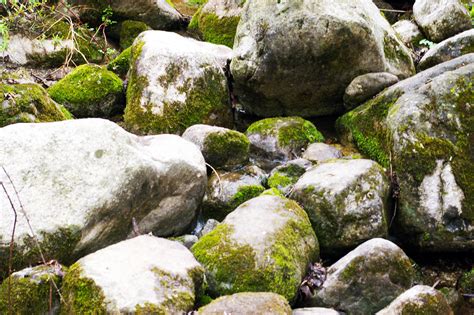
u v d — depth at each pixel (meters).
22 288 3.07
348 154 5.43
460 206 4.20
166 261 3.18
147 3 8.09
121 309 2.74
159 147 4.12
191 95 5.62
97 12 7.79
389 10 8.70
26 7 7.11
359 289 3.55
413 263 4.25
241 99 6.31
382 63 5.79
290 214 3.94
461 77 4.66
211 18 8.20
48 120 5.04
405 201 4.39
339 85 5.88
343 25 5.42
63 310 3.03
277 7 5.65
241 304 2.98
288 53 5.59
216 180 4.79
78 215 3.46
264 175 5.05
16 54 6.80
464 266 4.27
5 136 3.69
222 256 3.51
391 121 4.79
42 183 3.54
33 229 3.39
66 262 3.47
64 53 7.13
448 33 6.98
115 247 3.28
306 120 5.86
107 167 3.62
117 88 5.98
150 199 3.87
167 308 2.83
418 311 3.18
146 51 5.69
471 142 4.44
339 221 4.11
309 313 3.25
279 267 3.47
